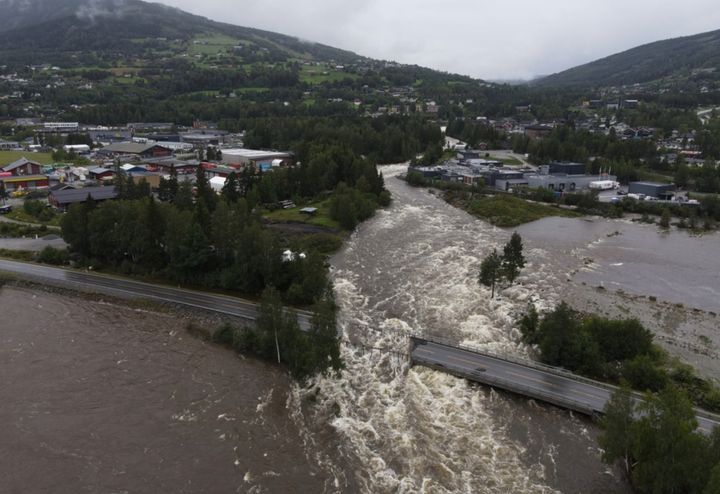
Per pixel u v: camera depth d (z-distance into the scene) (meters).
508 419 55.44
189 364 67.44
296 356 63.62
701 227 145.00
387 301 86.19
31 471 48.81
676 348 72.88
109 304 85.12
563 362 64.88
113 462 49.94
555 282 98.69
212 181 167.00
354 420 55.69
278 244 90.00
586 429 53.84
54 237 122.25
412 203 165.00
